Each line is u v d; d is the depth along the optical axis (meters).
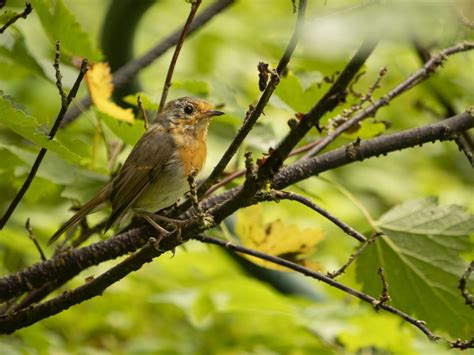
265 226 7.93
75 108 10.19
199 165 9.54
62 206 12.30
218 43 15.73
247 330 12.61
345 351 11.02
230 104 9.53
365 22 3.29
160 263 12.34
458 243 8.08
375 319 10.31
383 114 13.39
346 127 7.31
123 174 8.91
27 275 6.98
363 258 8.24
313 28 3.38
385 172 16.31
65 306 6.73
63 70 9.29
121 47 10.96
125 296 12.44
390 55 12.96
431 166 17.02
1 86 13.64
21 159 8.33
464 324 8.10
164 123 9.38
